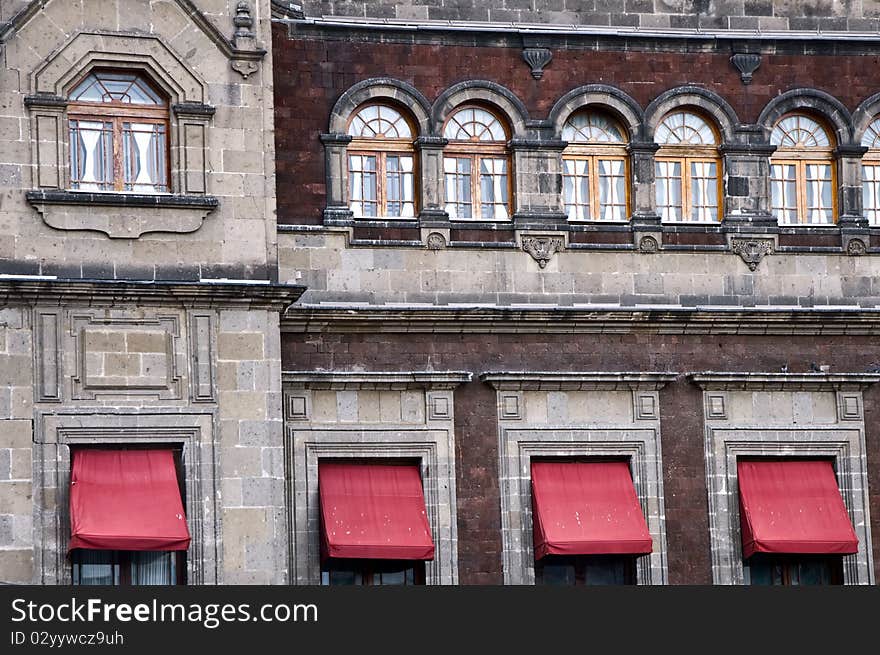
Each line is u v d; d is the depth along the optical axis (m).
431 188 61.69
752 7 65.06
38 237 55.91
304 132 61.28
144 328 56.22
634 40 63.50
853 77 64.62
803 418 62.81
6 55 56.38
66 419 55.34
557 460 61.44
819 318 62.78
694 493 61.81
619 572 61.41
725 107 63.66
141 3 57.56
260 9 58.56
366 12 62.94
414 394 60.69
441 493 60.19
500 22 63.53
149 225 56.66
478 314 60.75
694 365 62.44
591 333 61.94
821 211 64.25
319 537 59.41
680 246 62.75
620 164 63.31
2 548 54.38
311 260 60.69
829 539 61.41
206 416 56.22
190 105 57.38
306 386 59.81
